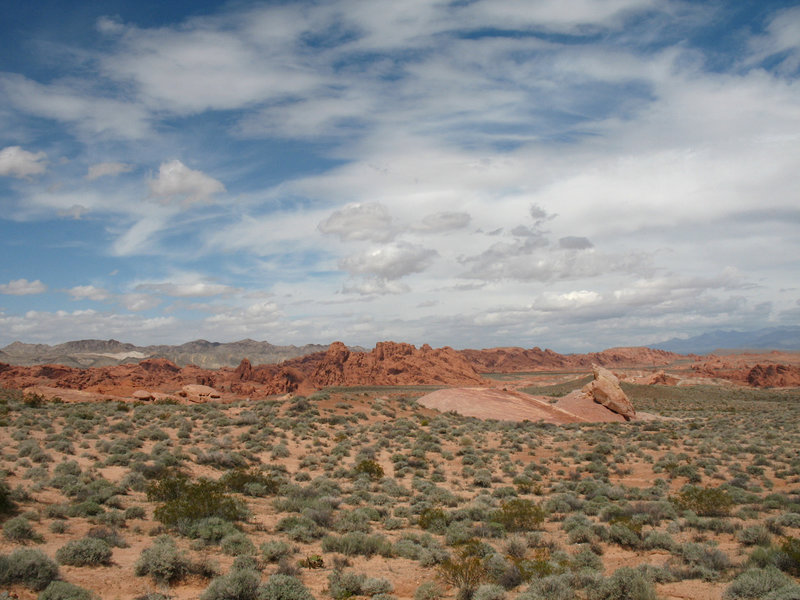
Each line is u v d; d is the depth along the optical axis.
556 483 28.73
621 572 11.48
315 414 47.91
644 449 40.62
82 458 25.62
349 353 198.88
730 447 39.16
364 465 28.94
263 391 154.50
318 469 30.19
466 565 12.80
